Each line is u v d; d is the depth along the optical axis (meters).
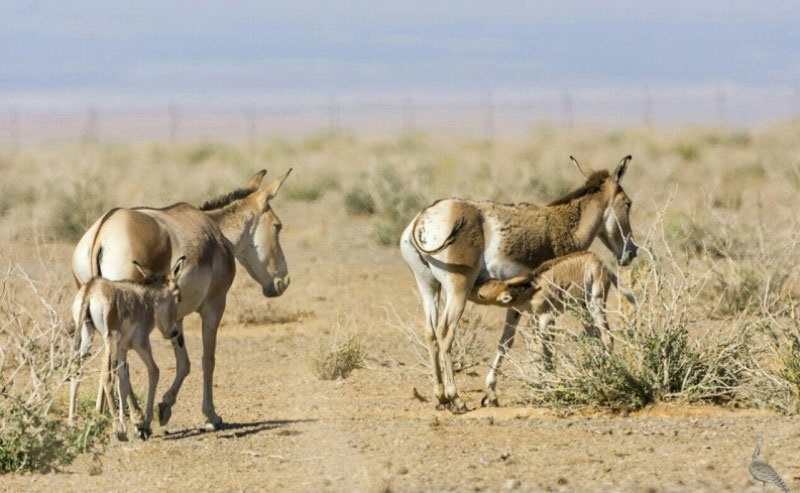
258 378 58.72
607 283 52.56
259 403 52.38
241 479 37.19
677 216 99.38
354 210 131.62
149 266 44.84
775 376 48.56
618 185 55.56
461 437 42.12
